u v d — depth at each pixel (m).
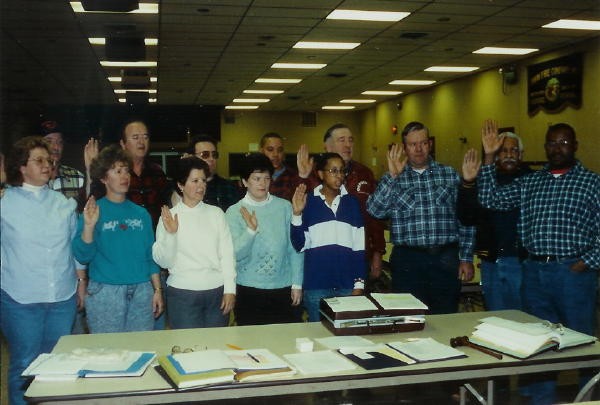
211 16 7.46
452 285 3.63
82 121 15.05
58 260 3.00
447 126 13.59
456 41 9.08
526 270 3.55
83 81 12.41
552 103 9.78
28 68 10.84
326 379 2.14
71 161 9.41
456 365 2.26
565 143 3.37
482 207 3.60
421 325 2.74
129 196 3.67
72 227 3.07
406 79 13.04
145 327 3.18
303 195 3.26
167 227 2.91
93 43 8.95
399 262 3.66
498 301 3.86
